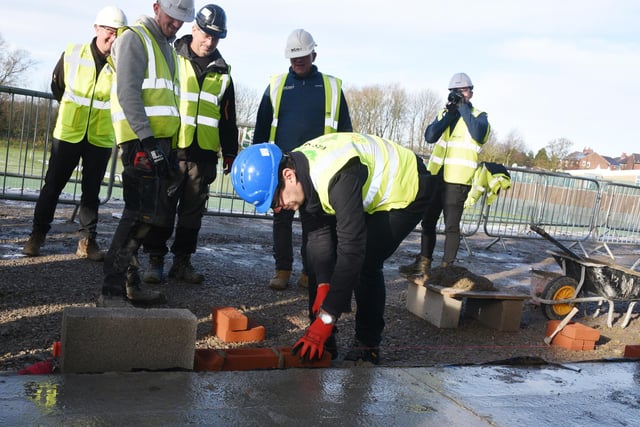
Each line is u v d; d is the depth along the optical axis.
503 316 5.08
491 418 2.61
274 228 5.54
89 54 5.54
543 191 11.49
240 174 3.10
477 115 6.59
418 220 3.73
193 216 5.23
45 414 2.19
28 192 9.31
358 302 3.77
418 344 4.51
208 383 2.67
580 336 4.83
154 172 4.01
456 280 5.24
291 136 5.50
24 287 4.64
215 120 5.09
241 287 5.46
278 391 2.68
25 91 7.87
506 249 10.60
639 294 5.50
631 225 12.95
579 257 5.63
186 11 4.26
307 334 3.23
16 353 3.42
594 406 2.89
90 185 5.70
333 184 3.06
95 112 5.56
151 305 4.53
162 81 4.24
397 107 46.94
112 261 4.05
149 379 2.65
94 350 2.74
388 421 2.48
